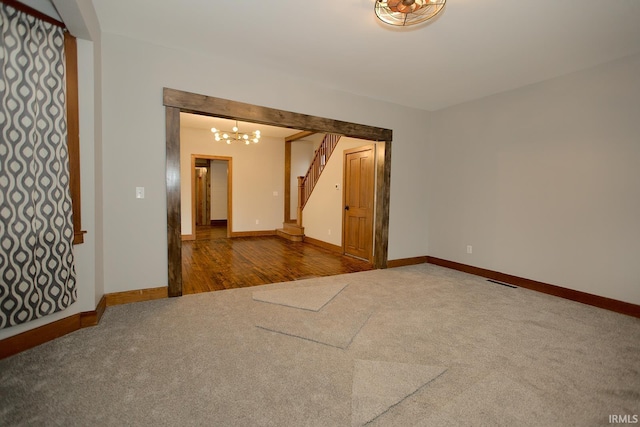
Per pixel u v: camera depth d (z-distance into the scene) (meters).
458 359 2.05
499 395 1.68
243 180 7.68
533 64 3.13
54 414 1.46
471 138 4.35
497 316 2.80
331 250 6.06
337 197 5.89
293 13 2.35
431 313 2.86
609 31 2.47
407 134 4.69
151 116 2.93
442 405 1.59
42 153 2.03
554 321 2.71
